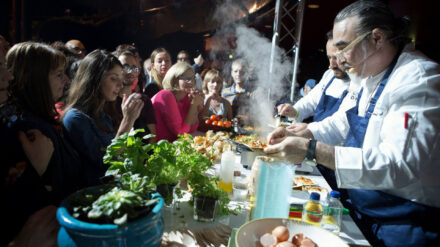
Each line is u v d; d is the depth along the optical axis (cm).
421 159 108
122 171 106
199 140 229
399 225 120
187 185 148
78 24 1197
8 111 108
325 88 266
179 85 288
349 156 113
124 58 279
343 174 114
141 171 108
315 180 185
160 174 112
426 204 117
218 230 108
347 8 130
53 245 75
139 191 80
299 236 89
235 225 116
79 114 152
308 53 773
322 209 114
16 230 79
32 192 85
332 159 113
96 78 158
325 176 210
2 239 77
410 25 130
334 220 115
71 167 137
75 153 147
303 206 123
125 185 83
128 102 165
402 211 120
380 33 122
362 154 113
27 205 82
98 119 167
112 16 1225
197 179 118
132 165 105
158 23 1207
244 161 203
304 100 287
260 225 93
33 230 75
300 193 154
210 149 212
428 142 107
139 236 67
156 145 117
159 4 1159
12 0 963
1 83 90
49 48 122
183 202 129
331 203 117
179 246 97
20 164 85
